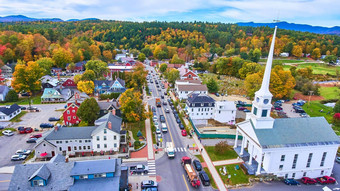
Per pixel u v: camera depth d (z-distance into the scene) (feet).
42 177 126.72
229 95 390.42
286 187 157.28
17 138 213.46
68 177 133.59
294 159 165.37
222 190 150.61
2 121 250.16
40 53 544.21
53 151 184.65
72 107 239.30
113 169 138.72
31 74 336.49
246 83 366.02
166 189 149.69
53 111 285.64
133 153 193.06
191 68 592.19
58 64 537.65
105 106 250.98
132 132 233.14
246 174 167.12
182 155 192.65
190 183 156.15
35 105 308.40
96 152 192.54
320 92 407.85
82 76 372.38
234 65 521.65
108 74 482.28
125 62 652.07
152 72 604.90
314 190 155.33
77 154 188.75
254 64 479.82
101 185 132.05
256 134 165.58
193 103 275.39
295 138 165.68
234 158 189.47
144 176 162.91
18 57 517.14
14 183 127.44
